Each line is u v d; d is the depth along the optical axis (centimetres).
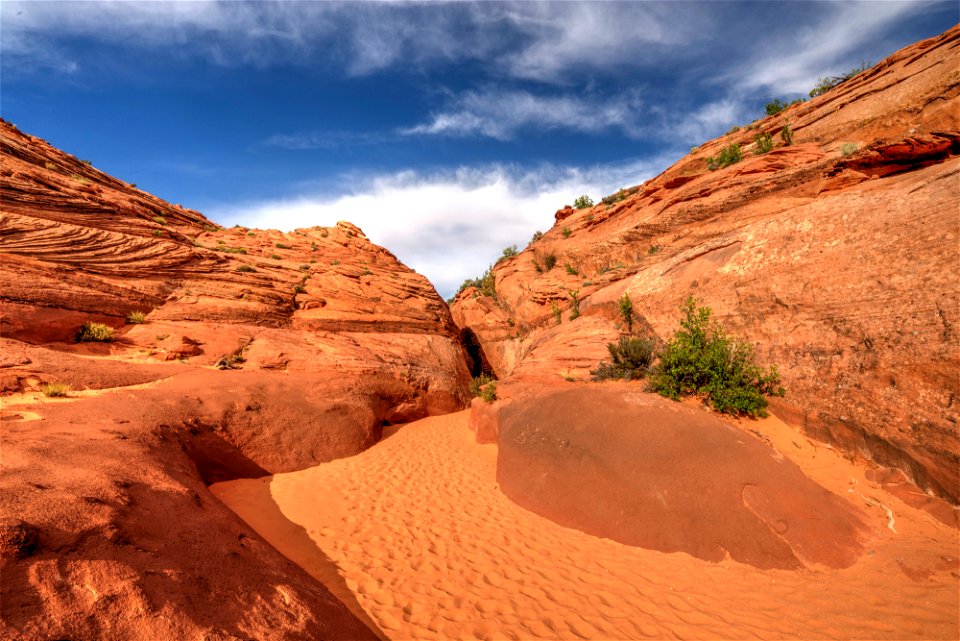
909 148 1282
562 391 1044
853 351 812
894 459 684
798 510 615
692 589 532
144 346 1439
